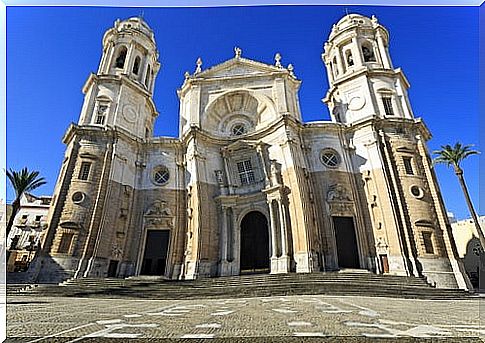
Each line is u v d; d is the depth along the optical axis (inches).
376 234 1077.1
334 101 1459.2
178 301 590.9
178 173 1259.2
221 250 1117.1
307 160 1209.4
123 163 1197.7
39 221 2066.9
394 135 1200.8
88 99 1304.1
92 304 471.2
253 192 1201.4
